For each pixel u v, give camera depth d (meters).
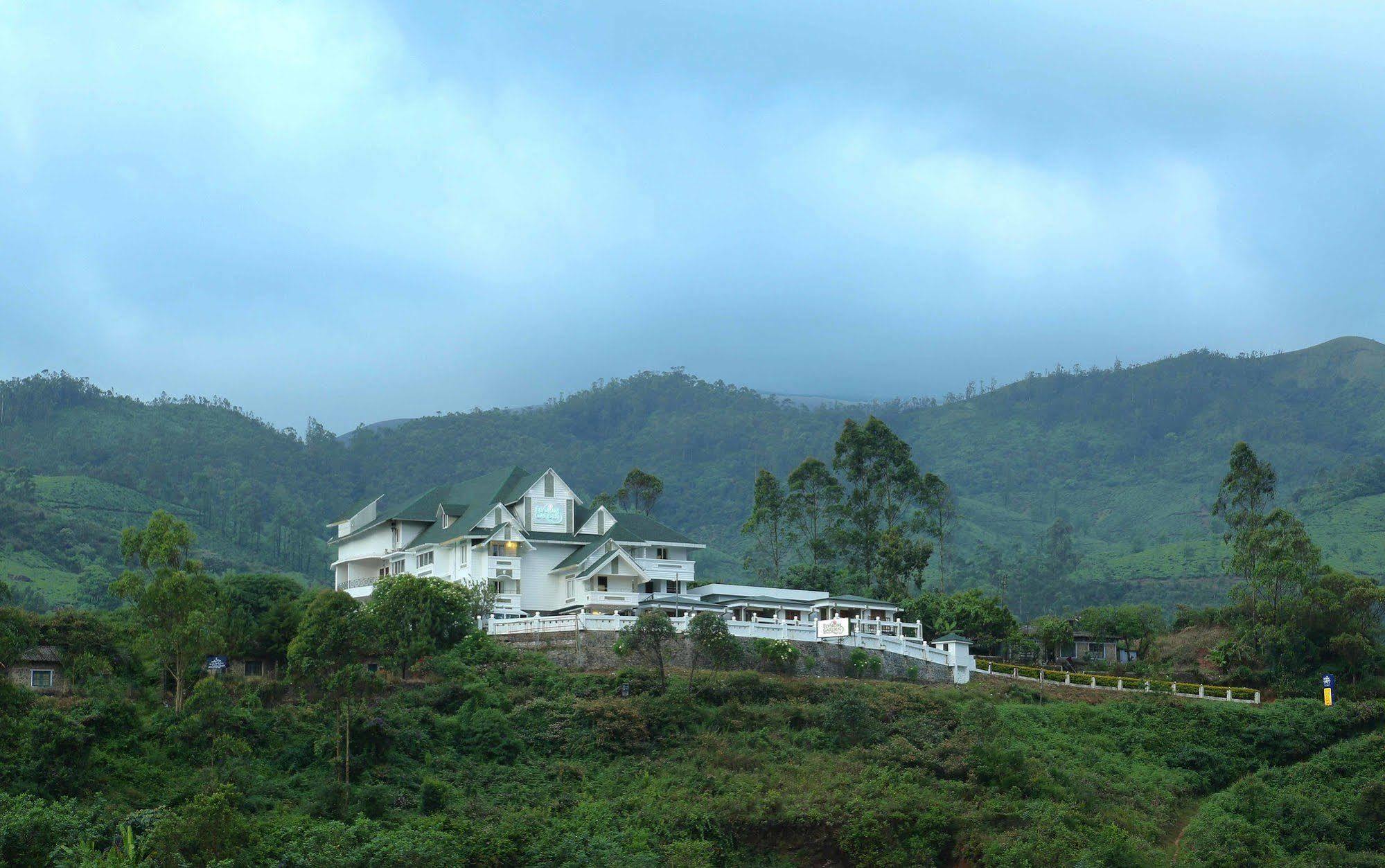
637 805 69.50
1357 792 77.81
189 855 55.69
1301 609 100.06
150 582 78.31
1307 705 90.12
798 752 76.69
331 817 64.88
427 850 59.03
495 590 110.25
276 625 84.81
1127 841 68.75
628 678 82.69
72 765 62.97
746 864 66.94
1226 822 74.00
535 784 71.44
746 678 83.81
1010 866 64.94
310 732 72.44
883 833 67.81
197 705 70.56
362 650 73.62
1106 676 100.12
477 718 76.12
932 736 79.31
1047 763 79.31
